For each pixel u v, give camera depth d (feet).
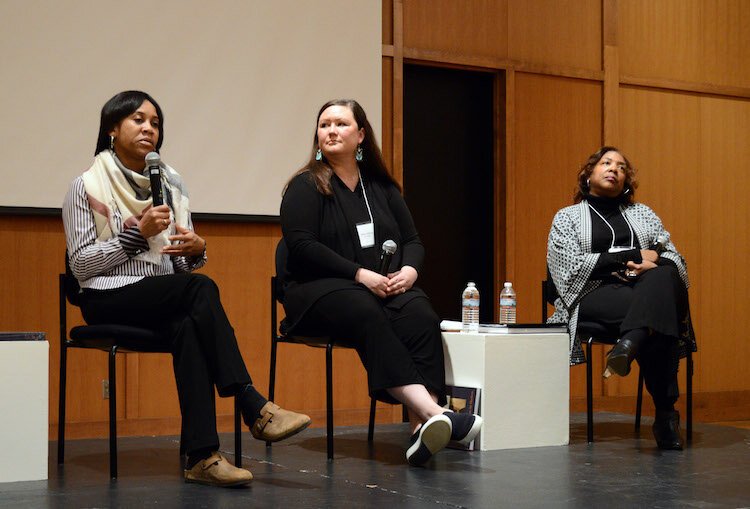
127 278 8.92
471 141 16.43
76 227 9.04
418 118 15.99
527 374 10.74
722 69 18.54
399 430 12.71
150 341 8.65
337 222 10.25
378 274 9.93
